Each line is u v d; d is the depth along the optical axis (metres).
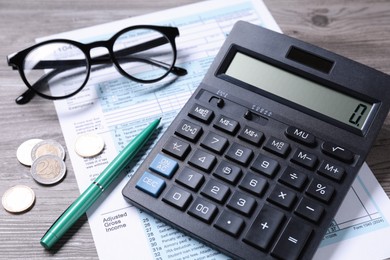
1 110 0.55
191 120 0.50
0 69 0.58
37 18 0.63
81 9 0.63
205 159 0.48
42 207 0.48
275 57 0.52
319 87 0.51
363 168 0.50
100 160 0.51
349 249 0.45
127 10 0.63
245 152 0.48
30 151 0.52
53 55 0.56
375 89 0.50
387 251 0.45
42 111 0.55
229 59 0.53
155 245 0.46
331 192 0.45
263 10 0.63
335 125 0.49
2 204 0.48
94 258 0.46
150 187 0.47
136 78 0.56
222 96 0.51
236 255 0.43
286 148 0.48
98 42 0.57
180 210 0.46
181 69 0.57
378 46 0.59
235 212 0.45
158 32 0.58
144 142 0.51
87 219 0.47
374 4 0.63
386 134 0.52
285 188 0.46
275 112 0.50
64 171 0.50
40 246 0.46
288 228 0.44
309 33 0.61
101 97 0.56
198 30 0.61
